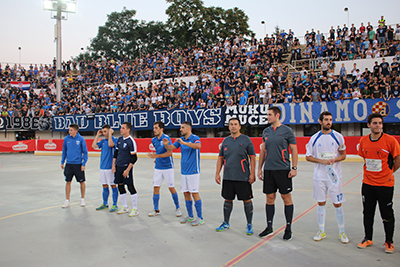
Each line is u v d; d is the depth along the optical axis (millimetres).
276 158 4742
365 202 4426
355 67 18047
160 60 26828
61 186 10086
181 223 5746
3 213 6758
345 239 4570
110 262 4059
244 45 23984
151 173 12703
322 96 16750
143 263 4004
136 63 29625
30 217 6387
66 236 5141
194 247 4516
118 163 6414
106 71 28984
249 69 21016
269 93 18203
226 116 18906
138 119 21844
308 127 18250
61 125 25203
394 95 15570
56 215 6500
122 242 4801
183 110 20203
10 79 31984
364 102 15883
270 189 4797
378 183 4250
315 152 4754
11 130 26375
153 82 25406
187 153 5703
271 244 4562
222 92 19391
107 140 6812
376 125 4254
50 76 32875
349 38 20797
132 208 6938
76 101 27109
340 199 4621
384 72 17328
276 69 19953
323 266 3797
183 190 5730
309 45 21703
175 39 41938
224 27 39969
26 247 4668
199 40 40969
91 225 5734
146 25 49906
